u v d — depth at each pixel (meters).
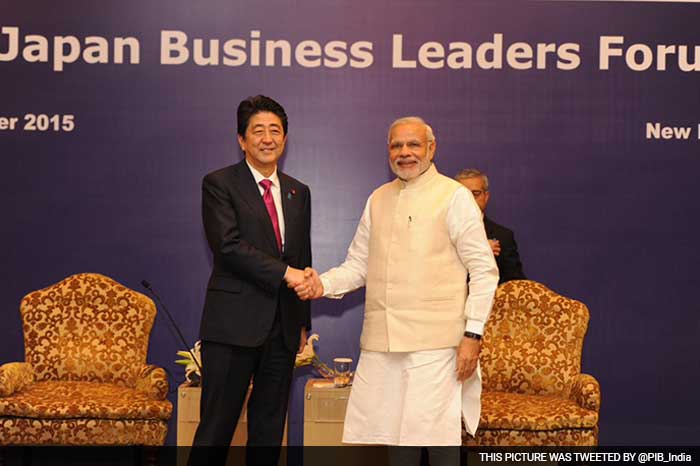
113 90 5.31
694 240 5.40
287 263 3.79
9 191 5.28
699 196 5.39
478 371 3.60
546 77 5.38
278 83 5.35
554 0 5.38
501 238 5.12
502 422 4.11
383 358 3.61
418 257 3.56
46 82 5.30
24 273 5.29
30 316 4.78
